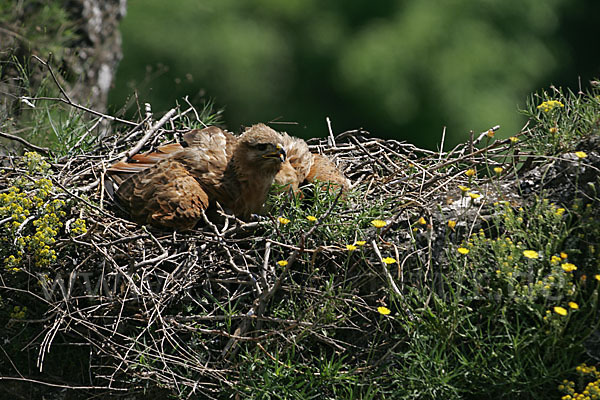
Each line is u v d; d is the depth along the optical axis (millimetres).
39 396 9000
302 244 8656
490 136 10039
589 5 29891
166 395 8805
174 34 27047
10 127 12625
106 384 8891
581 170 9008
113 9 16344
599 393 7578
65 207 9297
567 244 8562
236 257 9062
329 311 8461
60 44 14758
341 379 8445
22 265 8828
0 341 8992
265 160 9719
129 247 8977
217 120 13336
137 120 12469
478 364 8125
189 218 9398
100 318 8797
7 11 14398
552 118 9875
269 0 28438
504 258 8281
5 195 8844
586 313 8227
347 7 28703
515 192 9312
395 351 8633
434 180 10047
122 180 9984
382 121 27094
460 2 27812
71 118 12078
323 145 11930
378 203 9562
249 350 8703
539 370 7992
